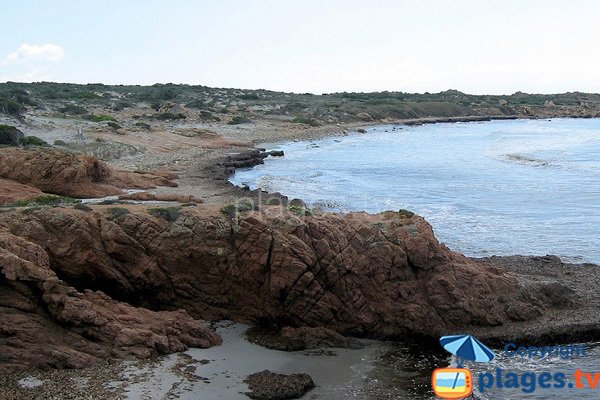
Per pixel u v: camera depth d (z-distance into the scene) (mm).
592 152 68812
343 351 18594
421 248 20500
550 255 26797
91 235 19375
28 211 19703
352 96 184375
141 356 16875
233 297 20156
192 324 18562
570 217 35625
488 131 113062
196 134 76188
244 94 151500
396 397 15648
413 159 66062
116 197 32250
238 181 48250
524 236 31469
